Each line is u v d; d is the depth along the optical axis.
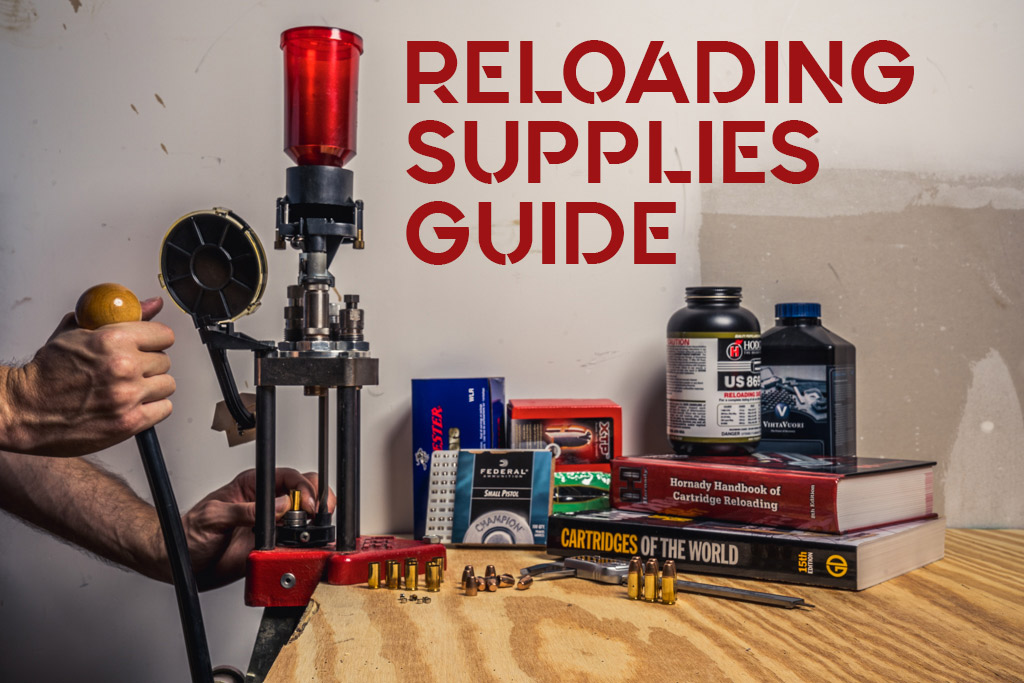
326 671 0.57
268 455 0.83
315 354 0.82
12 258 1.10
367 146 1.13
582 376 1.16
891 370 1.17
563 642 0.63
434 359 1.14
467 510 0.97
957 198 1.17
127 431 0.80
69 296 1.11
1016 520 1.16
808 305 1.06
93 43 1.11
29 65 1.10
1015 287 1.17
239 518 1.00
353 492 0.83
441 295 1.14
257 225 1.13
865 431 1.16
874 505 0.84
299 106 0.86
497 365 1.15
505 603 0.74
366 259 1.13
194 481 1.12
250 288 0.82
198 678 0.74
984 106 1.17
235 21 1.12
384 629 0.66
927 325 1.17
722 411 0.98
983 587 0.78
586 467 1.03
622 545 0.87
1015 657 0.58
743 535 0.81
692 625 0.67
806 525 0.82
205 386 1.12
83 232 1.11
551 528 0.92
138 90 1.12
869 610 0.70
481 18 1.15
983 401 1.17
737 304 1.03
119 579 1.13
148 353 0.81
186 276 0.81
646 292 1.16
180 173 1.12
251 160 1.13
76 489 1.10
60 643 1.13
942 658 0.58
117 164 1.12
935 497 1.16
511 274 1.15
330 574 0.81
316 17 1.13
